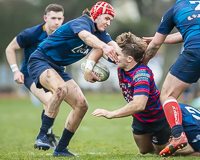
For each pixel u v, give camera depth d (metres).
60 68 19.88
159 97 18.03
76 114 19.31
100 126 40.16
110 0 103.94
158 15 102.56
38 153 21.11
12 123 44.38
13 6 106.38
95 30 19.33
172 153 16.77
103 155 19.38
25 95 122.88
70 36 18.83
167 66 99.88
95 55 18.53
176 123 16.75
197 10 17.19
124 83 18.00
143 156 18.77
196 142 17.86
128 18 105.81
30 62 19.69
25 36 24.31
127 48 17.30
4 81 138.25
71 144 26.02
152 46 18.06
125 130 36.06
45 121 18.22
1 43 107.50
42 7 102.94
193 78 17.08
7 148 23.81
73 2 98.62
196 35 16.80
